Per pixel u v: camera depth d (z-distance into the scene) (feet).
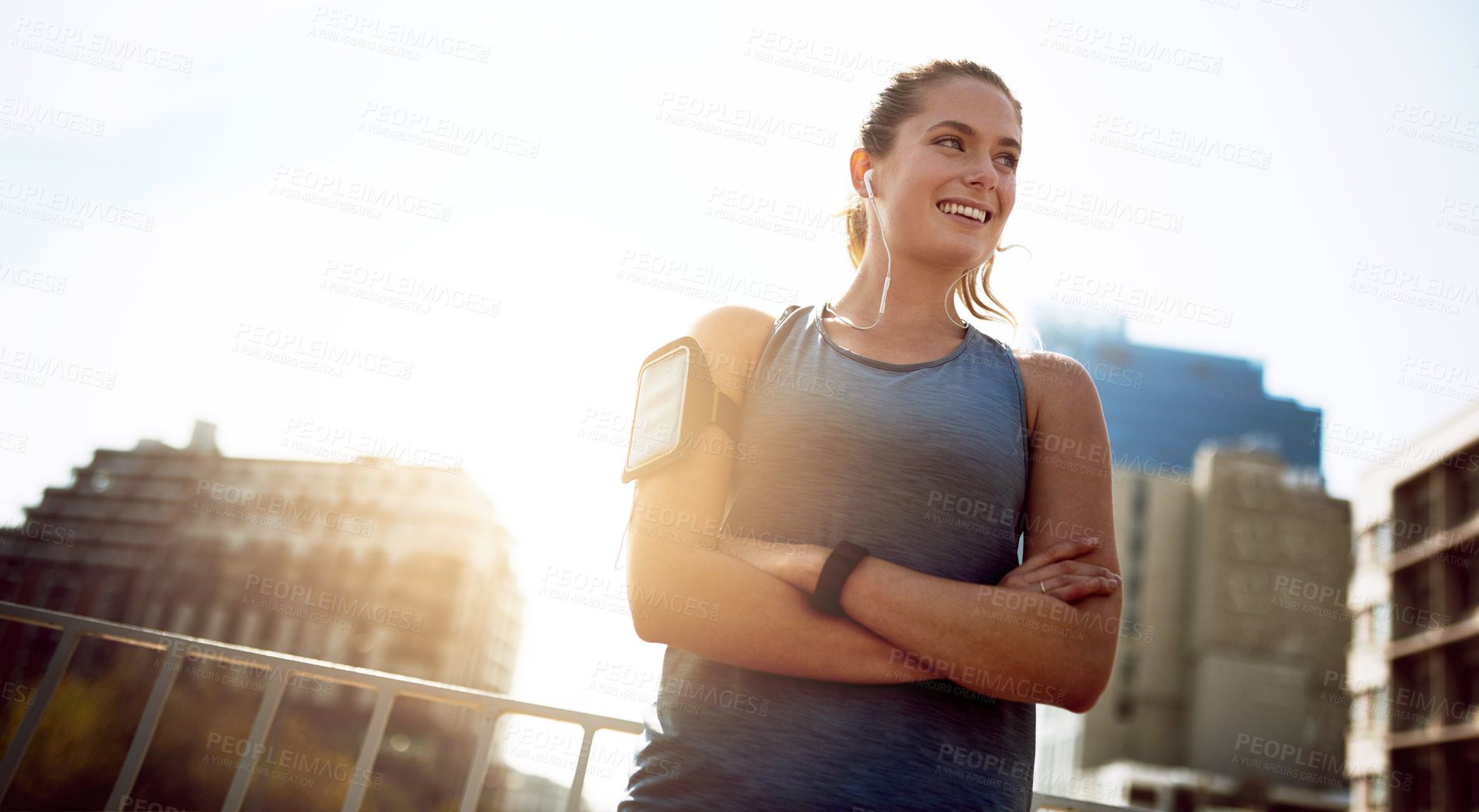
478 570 167.94
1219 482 165.58
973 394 3.77
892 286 4.17
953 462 3.58
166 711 61.16
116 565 158.10
